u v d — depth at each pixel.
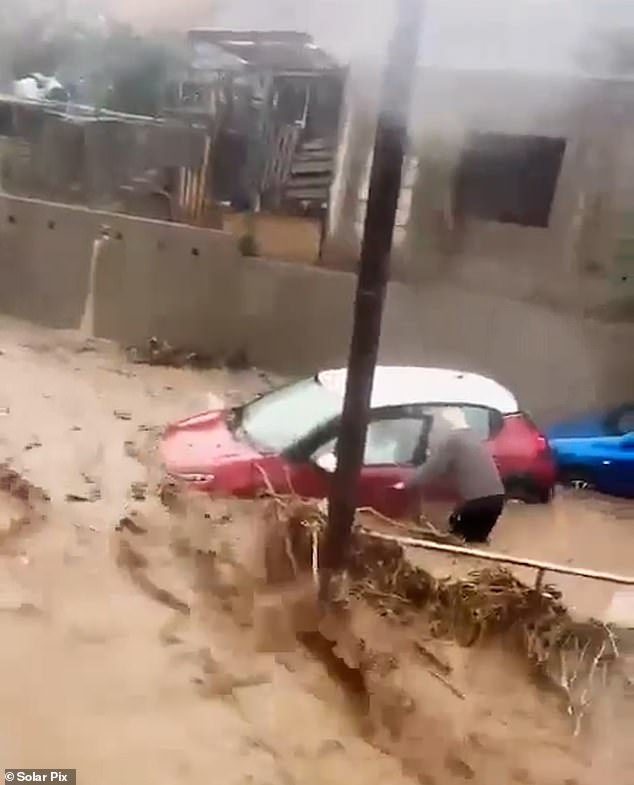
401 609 12.95
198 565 13.26
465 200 14.16
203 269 15.43
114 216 15.55
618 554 13.47
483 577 13.10
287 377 15.30
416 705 12.14
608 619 13.00
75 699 11.89
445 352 14.55
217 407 14.93
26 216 15.76
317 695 12.21
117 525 13.72
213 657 12.45
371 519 13.58
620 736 12.16
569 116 13.69
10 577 13.01
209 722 11.86
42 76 15.66
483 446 13.95
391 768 11.67
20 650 12.23
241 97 14.85
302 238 15.05
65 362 15.55
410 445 13.88
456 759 11.77
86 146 15.68
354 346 12.84
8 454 14.35
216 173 15.20
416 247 14.38
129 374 15.12
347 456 13.01
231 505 14.05
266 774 11.51
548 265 14.37
